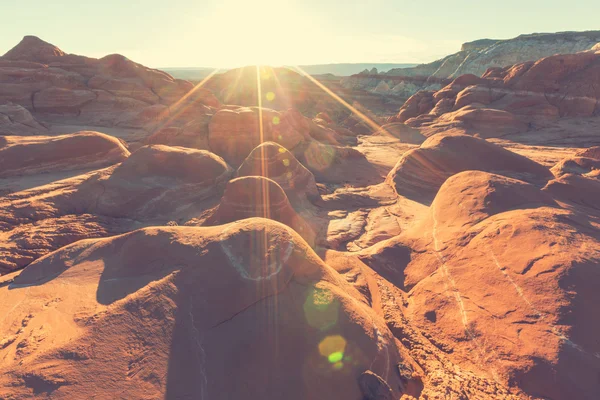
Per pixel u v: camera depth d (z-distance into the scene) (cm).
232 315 497
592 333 520
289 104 9125
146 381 420
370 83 12381
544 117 4412
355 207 1717
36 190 1520
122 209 1472
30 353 456
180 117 3678
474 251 765
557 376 487
